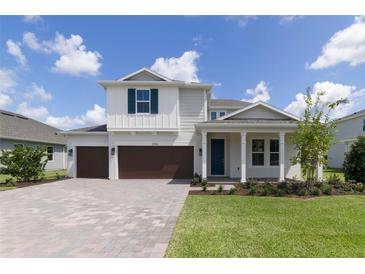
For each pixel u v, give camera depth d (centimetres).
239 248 433
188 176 1525
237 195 959
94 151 1594
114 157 1518
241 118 1492
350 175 1188
